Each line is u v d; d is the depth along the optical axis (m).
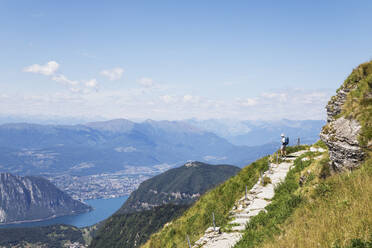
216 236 15.29
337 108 19.73
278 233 10.84
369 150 11.80
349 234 7.16
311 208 10.84
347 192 9.87
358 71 18.67
